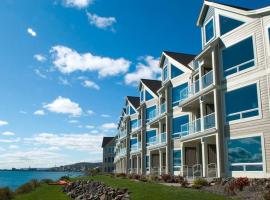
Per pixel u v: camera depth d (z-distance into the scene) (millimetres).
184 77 36000
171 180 29375
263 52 22031
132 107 60625
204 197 17234
